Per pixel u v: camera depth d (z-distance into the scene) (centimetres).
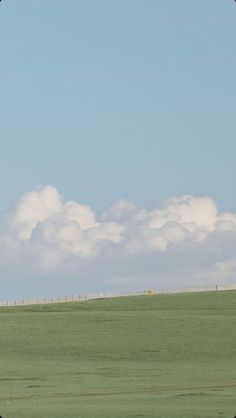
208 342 12812
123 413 7012
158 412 7044
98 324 14412
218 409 7212
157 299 17825
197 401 7788
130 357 11956
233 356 11888
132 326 14175
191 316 15112
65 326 14288
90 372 10600
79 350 12506
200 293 18538
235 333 13412
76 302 17950
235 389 8781
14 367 11138
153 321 14600
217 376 10069
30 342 13100
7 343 13050
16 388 9156
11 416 6894
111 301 17838
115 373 10481
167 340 13025
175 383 9419
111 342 13000
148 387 9094
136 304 17188
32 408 7356
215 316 15112
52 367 11131
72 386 9281
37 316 15412
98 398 8162
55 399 8156
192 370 10688
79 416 6881
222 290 18900
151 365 11256
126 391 8756
